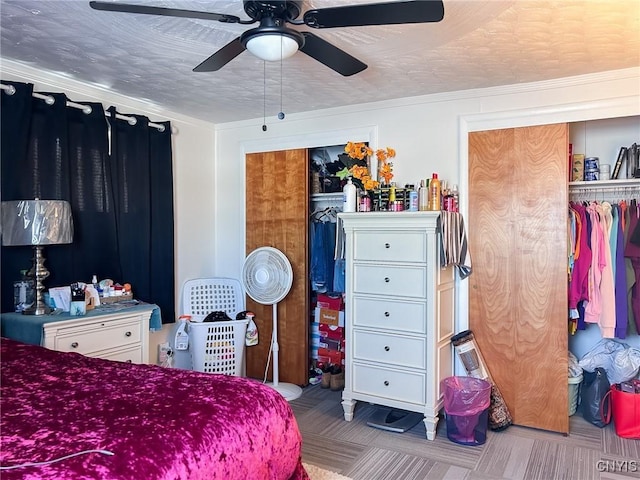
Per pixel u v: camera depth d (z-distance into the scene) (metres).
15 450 1.16
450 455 2.65
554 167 2.99
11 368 1.86
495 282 3.16
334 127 3.72
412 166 3.43
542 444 2.80
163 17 2.09
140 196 3.43
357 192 3.33
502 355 3.13
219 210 4.28
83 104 3.06
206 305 3.96
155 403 1.49
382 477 2.39
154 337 3.62
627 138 3.38
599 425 3.06
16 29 2.23
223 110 3.78
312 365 4.14
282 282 3.68
